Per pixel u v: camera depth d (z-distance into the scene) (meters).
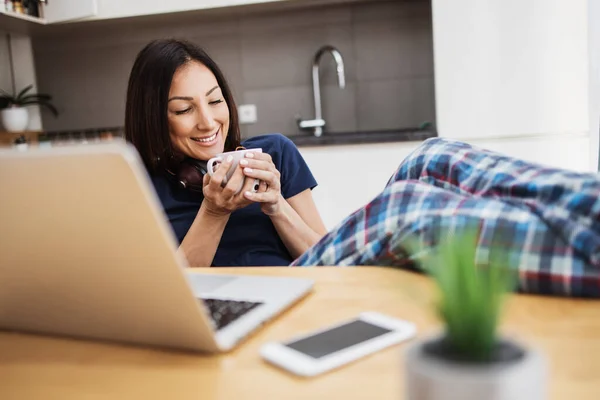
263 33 3.53
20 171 0.49
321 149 2.89
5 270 0.60
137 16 3.19
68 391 0.51
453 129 2.78
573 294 0.68
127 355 0.59
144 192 0.46
